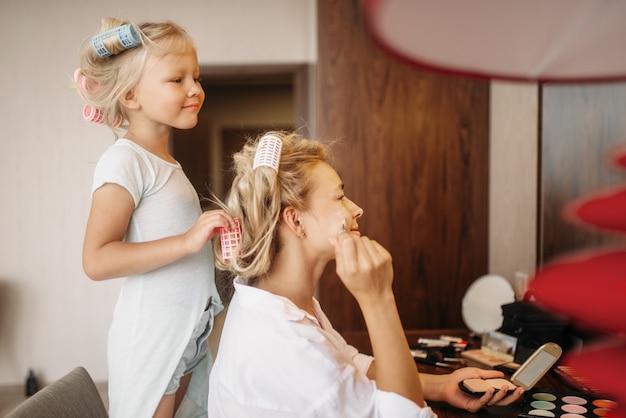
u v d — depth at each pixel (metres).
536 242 2.09
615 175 1.35
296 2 3.73
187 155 7.18
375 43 0.38
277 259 1.00
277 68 3.74
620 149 0.26
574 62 0.37
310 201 0.98
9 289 3.79
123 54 1.33
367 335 2.04
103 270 1.25
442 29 0.35
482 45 0.38
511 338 1.66
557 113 1.80
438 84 3.34
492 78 0.42
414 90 3.34
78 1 3.69
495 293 1.92
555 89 1.81
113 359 1.36
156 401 1.33
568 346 1.51
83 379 1.37
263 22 3.73
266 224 0.98
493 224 3.23
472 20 0.34
